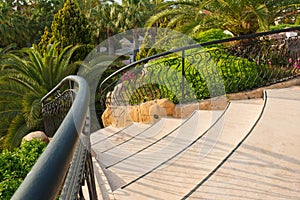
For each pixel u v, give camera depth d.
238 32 7.11
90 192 1.62
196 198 2.05
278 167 2.30
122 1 17.69
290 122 3.22
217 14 6.91
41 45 11.36
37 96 7.97
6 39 25.45
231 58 5.01
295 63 5.26
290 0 6.54
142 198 2.24
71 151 0.69
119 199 2.24
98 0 21.53
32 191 0.48
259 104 4.27
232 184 2.16
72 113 0.94
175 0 6.77
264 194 1.99
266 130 3.04
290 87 4.80
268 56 5.37
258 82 5.11
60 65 8.44
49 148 0.65
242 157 2.53
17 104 7.96
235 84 4.84
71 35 9.95
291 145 2.64
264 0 6.32
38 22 26.95
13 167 3.18
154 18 6.66
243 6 6.33
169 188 2.32
